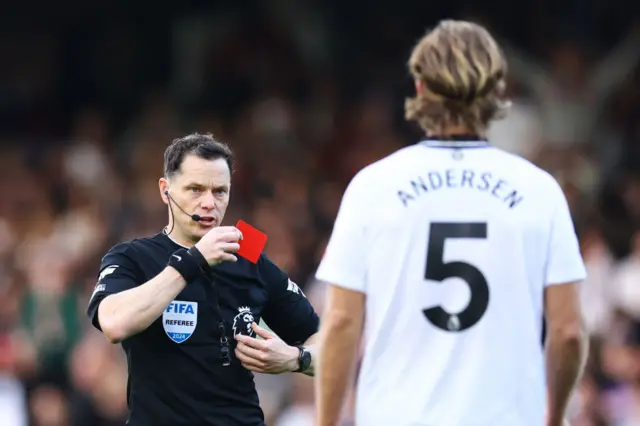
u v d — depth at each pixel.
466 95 13.95
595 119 49.91
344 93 57.66
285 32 59.03
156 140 55.66
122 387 33.75
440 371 13.53
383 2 59.12
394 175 13.95
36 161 56.28
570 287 13.72
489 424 13.43
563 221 13.84
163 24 61.81
